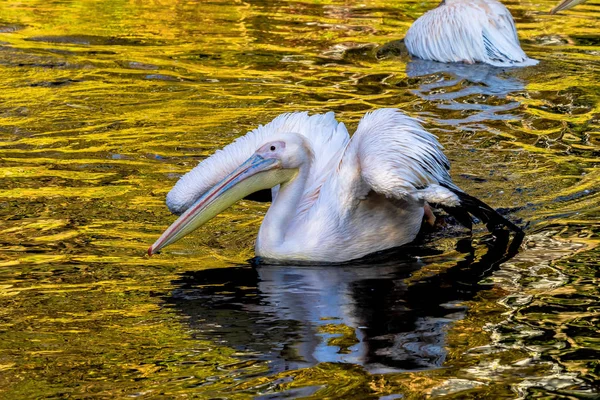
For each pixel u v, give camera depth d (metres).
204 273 9.77
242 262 10.19
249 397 6.98
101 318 8.52
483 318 8.41
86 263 9.88
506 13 19.33
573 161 13.07
